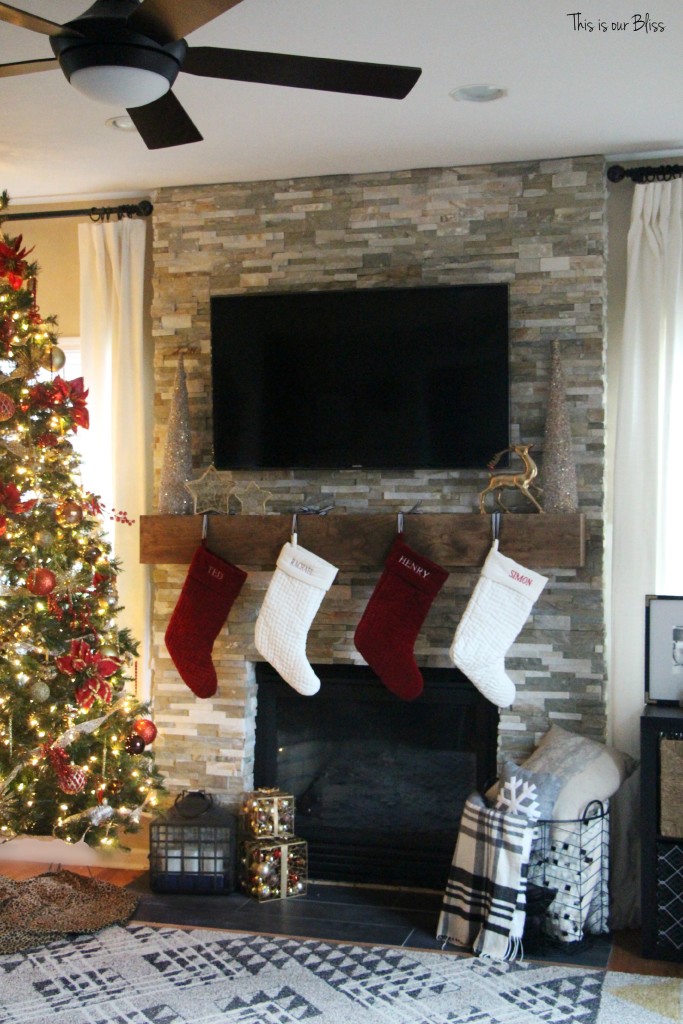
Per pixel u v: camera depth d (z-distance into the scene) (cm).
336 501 430
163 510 429
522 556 392
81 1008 319
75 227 474
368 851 437
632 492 402
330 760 446
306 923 390
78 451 467
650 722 361
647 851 361
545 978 343
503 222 412
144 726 395
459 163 412
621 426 403
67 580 379
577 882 367
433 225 418
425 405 410
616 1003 325
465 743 432
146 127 268
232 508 438
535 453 410
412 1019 313
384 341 413
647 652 389
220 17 287
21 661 377
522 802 366
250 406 427
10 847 464
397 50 307
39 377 407
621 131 377
